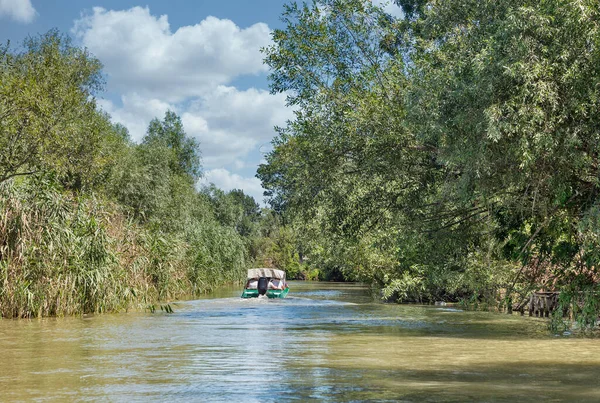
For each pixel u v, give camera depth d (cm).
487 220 2000
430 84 1677
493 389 833
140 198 4600
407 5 2641
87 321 1912
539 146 1341
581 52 1362
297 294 3978
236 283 5075
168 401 752
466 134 1506
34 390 826
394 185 2205
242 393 802
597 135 1358
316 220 2475
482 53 1426
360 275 3606
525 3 1474
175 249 2964
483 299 2633
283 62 2150
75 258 2086
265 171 2316
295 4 2183
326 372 984
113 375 952
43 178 2125
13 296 1945
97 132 3147
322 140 2109
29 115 2478
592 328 1725
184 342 1418
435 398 769
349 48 2181
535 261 1908
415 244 2291
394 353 1230
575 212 1544
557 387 848
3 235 1977
